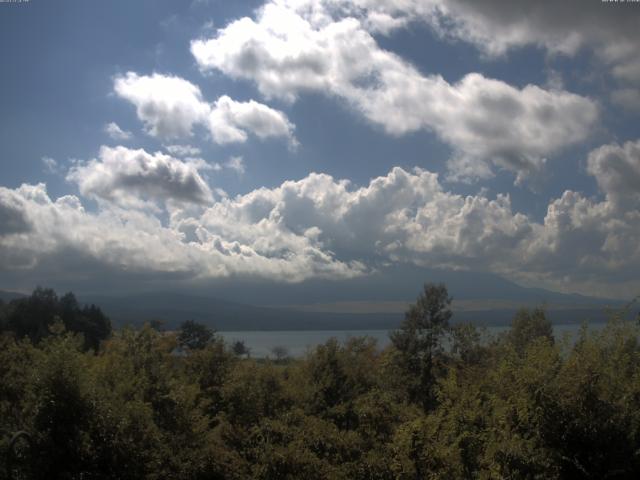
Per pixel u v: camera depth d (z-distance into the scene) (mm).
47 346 15195
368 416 16109
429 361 28250
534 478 8711
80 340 16281
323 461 15016
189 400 16859
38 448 12461
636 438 8766
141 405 13859
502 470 9000
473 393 11875
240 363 23359
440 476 10844
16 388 16188
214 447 15812
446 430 11664
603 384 8969
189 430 15922
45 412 12711
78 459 12523
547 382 9039
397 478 11688
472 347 27797
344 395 22141
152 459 13664
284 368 25078
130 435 13445
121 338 19859
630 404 8883
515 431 9289
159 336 20062
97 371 16281
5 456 12500
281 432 16281
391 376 27391
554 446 8805
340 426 20969
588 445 8688
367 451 15164
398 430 12398
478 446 10828
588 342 9953
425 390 27234
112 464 12891
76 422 12836
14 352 18438
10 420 14211
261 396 20641
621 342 9875
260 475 15078
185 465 14562
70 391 12914
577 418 8711
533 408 8945
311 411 20953
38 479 12305
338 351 24094
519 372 9586
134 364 17438
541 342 10227
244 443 16594
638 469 8789
